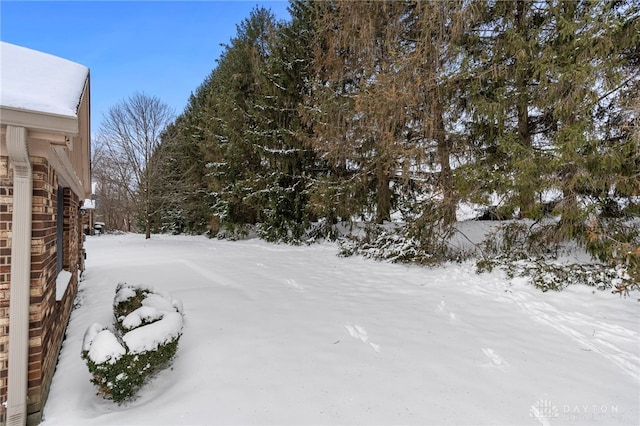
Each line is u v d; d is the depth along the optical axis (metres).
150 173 19.05
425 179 7.88
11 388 2.40
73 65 3.42
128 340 2.67
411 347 3.44
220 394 2.64
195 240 17.08
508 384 2.76
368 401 2.53
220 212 15.05
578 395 2.61
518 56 5.53
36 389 2.52
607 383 2.78
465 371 2.97
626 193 4.92
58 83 2.81
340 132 8.98
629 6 4.66
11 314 2.43
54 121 2.41
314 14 10.54
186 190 19.41
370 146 8.85
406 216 9.27
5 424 2.39
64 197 4.98
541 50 5.49
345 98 8.73
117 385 2.56
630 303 4.33
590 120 4.93
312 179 11.09
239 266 8.06
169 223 23.05
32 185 2.58
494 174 5.88
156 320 3.13
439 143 7.23
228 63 15.96
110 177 21.38
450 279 6.01
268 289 5.77
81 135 4.59
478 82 6.07
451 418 2.33
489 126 6.43
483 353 3.31
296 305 4.82
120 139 19.52
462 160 6.95
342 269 7.42
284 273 7.12
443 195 7.21
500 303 4.77
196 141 18.47
